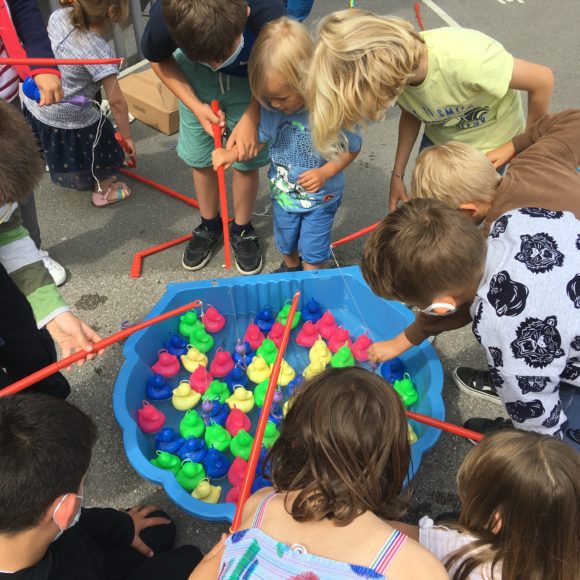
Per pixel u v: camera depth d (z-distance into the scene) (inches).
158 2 72.7
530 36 158.1
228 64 74.4
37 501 38.8
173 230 105.9
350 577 35.7
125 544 60.2
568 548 38.5
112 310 91.7
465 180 59.5
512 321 47.5
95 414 77.8
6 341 62.5
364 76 63.1
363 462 37.7
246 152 80.2
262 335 85.6
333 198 85.0
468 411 79.9
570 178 58.6
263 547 38.1
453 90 71.6
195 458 70.8
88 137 100.3
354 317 91.4
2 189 47.6
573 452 39.9
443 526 47.0
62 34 90.0
